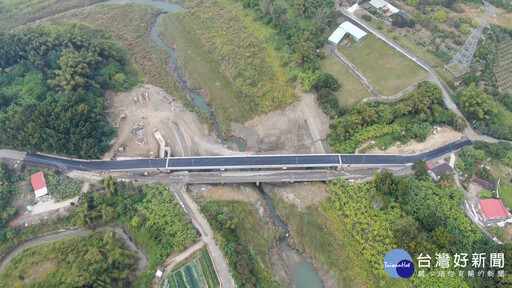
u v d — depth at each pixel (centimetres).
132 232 8894
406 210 8919
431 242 8088
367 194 9325
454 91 11638
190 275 8031
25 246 8812
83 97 10856
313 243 8844
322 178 9831
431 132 10581
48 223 9050
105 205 9150
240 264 8012
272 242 8906
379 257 8238
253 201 9619
